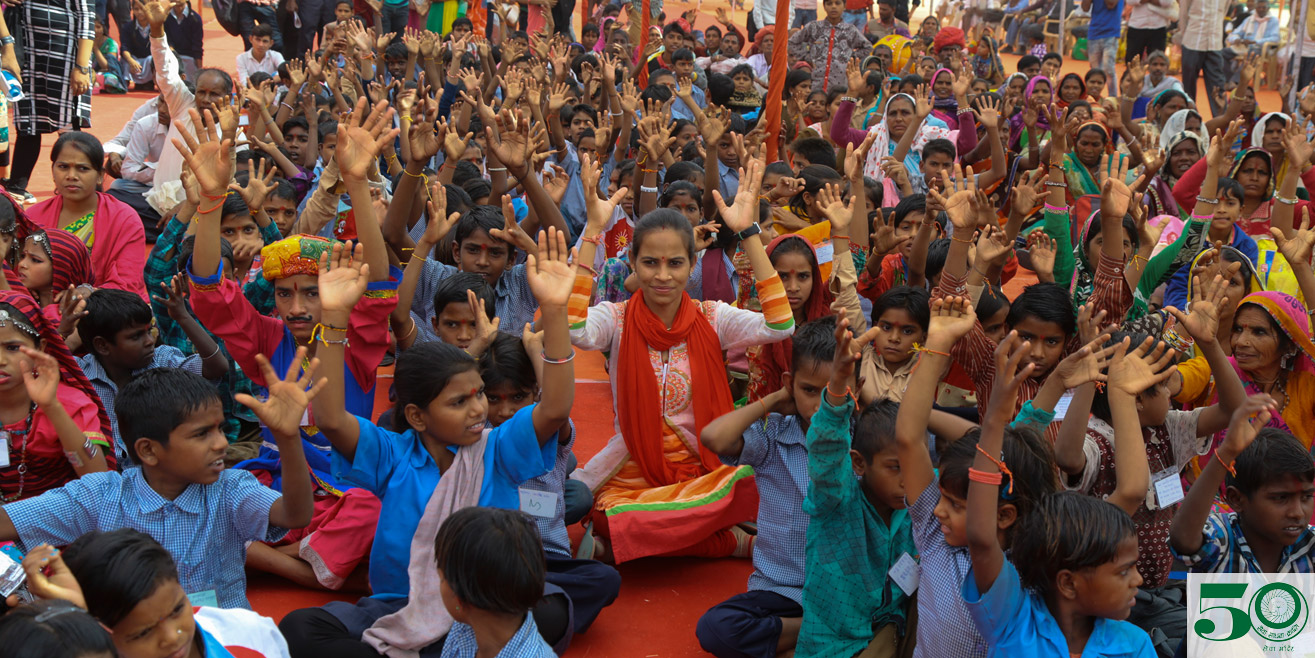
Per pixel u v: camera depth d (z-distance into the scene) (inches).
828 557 125.6
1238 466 122.6
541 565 102.2
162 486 122.3
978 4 912.3
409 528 127.9
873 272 223.0
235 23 589.6
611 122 330.3
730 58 572.7
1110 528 97.9
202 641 98.2
